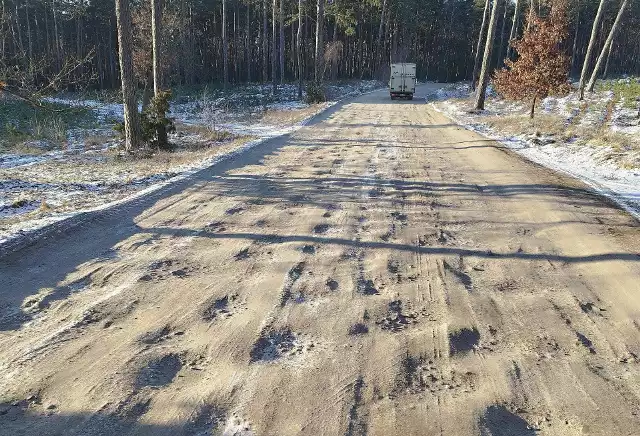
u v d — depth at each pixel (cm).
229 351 312
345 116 1998
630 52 6762
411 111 2278
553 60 1587
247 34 5041
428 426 247
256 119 2098
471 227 576
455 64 7525
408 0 5672
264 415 253
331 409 258
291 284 413
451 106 2436
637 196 731
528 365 304
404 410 259
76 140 1603
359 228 565
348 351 315
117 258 466
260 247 500
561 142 1220
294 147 1187
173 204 662
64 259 460
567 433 245
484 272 448
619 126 1453
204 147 1384
